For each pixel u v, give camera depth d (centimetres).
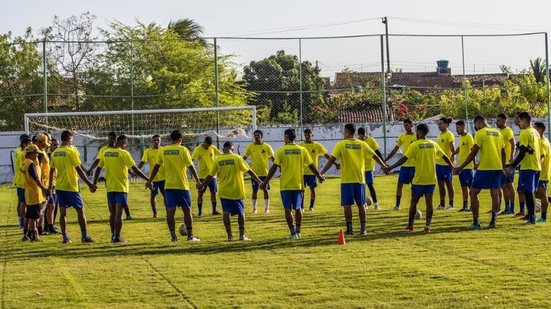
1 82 3519
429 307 911
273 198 2481
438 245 1340
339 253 1286
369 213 1944
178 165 1513
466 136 1912
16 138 3434
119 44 3516
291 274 1113
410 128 2039
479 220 1681
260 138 2069
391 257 1230
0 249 1460
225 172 1496
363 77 3672
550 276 1054
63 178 1528
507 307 902
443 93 3744
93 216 2061
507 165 1589
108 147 1552
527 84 3775
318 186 2848
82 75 3534
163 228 1759
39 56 3544
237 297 980
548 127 3347
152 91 3506
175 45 3597
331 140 3462
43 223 1711
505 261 1166
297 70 3462
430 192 1527
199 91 3488
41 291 1037
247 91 3478
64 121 3369
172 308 938
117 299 987
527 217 1625
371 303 936
